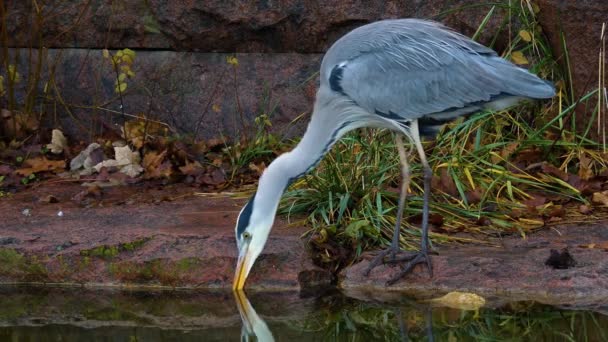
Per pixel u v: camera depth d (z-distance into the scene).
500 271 10.74
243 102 15.34
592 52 13.67
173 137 15.40
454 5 14.58
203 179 14.16
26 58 15.92
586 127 13.89
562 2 13.73
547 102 14.29
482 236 11.77
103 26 15.63
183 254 11.40
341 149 13.24
